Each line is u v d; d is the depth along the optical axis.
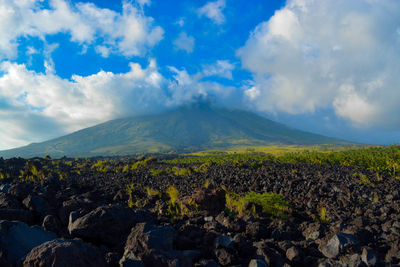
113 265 5.30
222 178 20.66
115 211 7.13
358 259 5.16
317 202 12.38
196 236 6.50
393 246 6.12
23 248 5.33
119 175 25.33
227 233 7.32
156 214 10.18
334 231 7.16
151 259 4.91
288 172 23.50
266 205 10.45
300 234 7.69
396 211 10.25
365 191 14.58
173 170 30.05
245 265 5.30
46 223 7.18
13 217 7.61
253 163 29.66
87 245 5.00
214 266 5.02
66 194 13.03
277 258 5.40
